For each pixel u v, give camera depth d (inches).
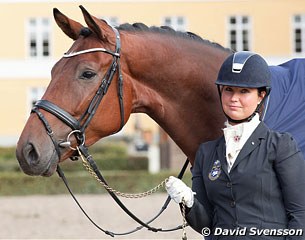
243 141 225.0
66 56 262.1
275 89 272.8
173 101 280.4
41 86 2092.8
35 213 760.3
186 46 283.3
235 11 2079.2
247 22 2089.1
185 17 2078.0
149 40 276.2
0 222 686.5
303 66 281.9
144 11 2064.5
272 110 268.7
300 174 220.5
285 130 267.3
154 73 275.1
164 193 998.4
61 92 255.1
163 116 280.1
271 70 279.9
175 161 1262.3
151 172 1093.8
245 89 228.1
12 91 2086.6
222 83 229.6
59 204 856.9
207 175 229.6
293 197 219.1
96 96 258.4
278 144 222.4
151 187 1035.3
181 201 224.5
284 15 2079.2
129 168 1280.8
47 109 252.5
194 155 287.9
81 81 256.7
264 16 2079.2
